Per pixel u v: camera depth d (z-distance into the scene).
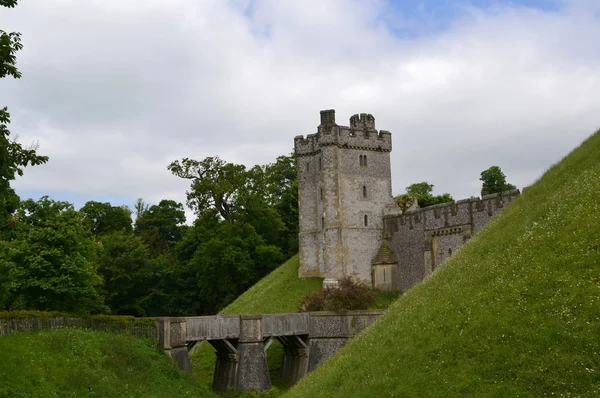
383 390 21.94
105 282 80.00
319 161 70.94
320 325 51.03
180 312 87.31
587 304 19.69
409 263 67.31
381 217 71.06
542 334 19.67
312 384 27.56
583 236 22.88
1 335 32.25
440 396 20.02
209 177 81.00
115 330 39.38
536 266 23.02
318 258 69.88
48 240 41.81
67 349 33.59
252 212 83.94
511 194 56.94
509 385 18.88
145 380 35.53
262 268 86.38
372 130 71.75
